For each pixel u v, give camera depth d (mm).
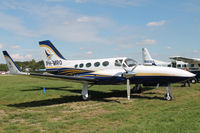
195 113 5812
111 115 6078
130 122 5199
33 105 8406
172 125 4707
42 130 4793
